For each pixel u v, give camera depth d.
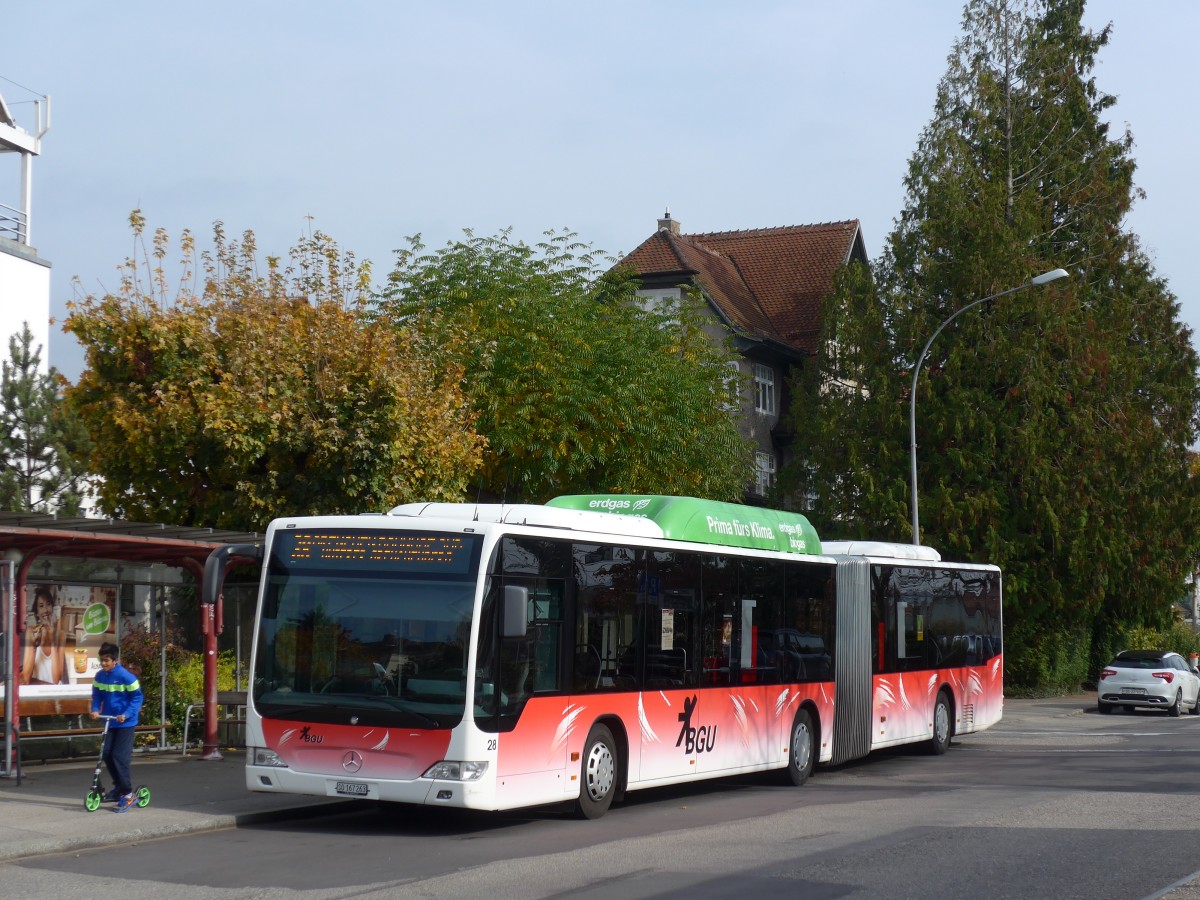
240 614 21.86
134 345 22.64
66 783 15.84
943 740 23.89
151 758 18.73
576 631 14.05
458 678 12.66
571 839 12.70
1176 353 43.75
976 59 44.94
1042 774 19.83
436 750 12.57
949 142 42.03
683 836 12.79
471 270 31.00
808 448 41.59
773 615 18.30
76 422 21.33
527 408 29.08
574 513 14.48
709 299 45.62
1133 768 20.69
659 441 31.28
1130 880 10.18
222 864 11.16
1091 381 39.75
